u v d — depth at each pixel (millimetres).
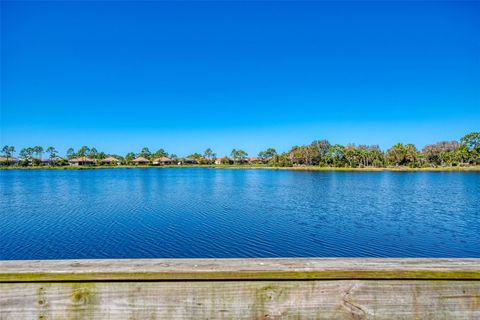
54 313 1125
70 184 54062
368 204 30406
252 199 34000
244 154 169125
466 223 21609
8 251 15219
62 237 17672
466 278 1166
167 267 1162
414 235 18484
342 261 1250
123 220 22344
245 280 1157
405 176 71688
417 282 1174
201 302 1146
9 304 1119
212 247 16203
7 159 135375
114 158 157250
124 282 1144
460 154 102250
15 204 30391
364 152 110688
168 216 23969
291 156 131250
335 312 1160
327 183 54844
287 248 16203
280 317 1154
